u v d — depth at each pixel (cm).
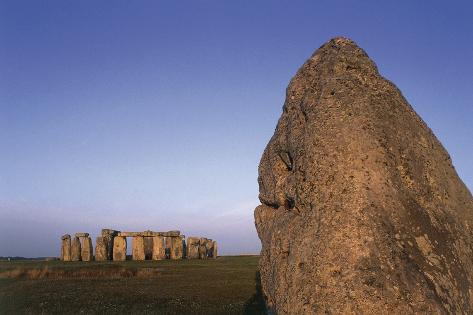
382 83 1071
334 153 974
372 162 965
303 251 919
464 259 966
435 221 968
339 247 885
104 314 2062
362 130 989
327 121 1008
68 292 2805
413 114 1075
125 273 4066
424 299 834
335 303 845
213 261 6341
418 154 1026
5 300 2508
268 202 1196
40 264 5541
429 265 899
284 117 1189
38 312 2138
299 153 1027
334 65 1107
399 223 926
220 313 2005
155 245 7256
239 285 3148
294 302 884
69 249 6981
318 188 962
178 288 2983
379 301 831
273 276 992
